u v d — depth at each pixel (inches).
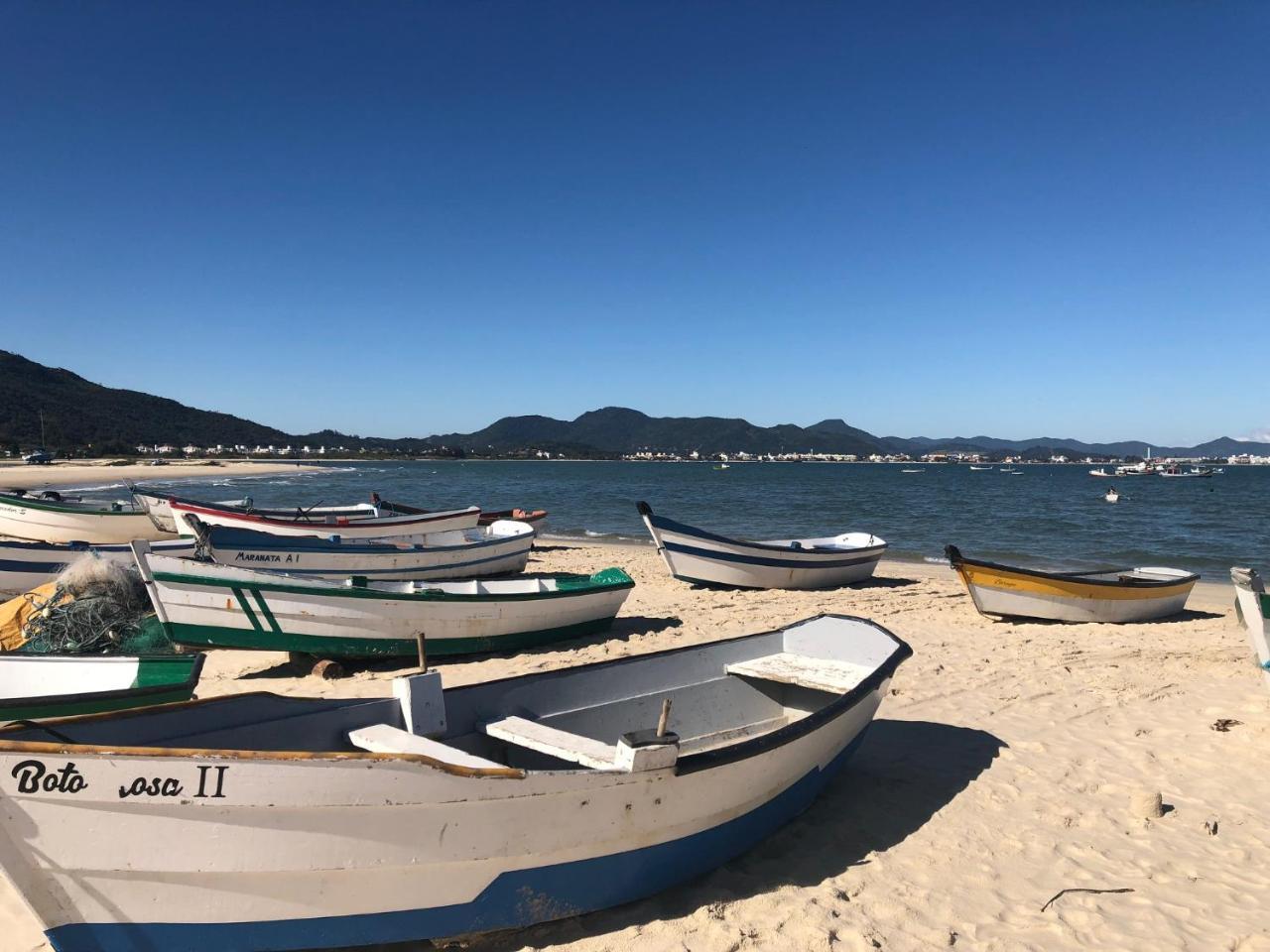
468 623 410.9
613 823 174.2
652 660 261.6
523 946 171.2
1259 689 381.1
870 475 4717.0
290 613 367.6
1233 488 3004.4
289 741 182.1
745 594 639.8
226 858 139.6
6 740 135.6
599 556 892.0
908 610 585.9
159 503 852.0
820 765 235.3
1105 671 412.5
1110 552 1018.1
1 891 188.1
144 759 132.5
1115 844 231.0
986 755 297.4
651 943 173.3
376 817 146.9
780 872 208.2
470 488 2733.8
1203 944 182.9
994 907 195.9
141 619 392.5
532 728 208.7
